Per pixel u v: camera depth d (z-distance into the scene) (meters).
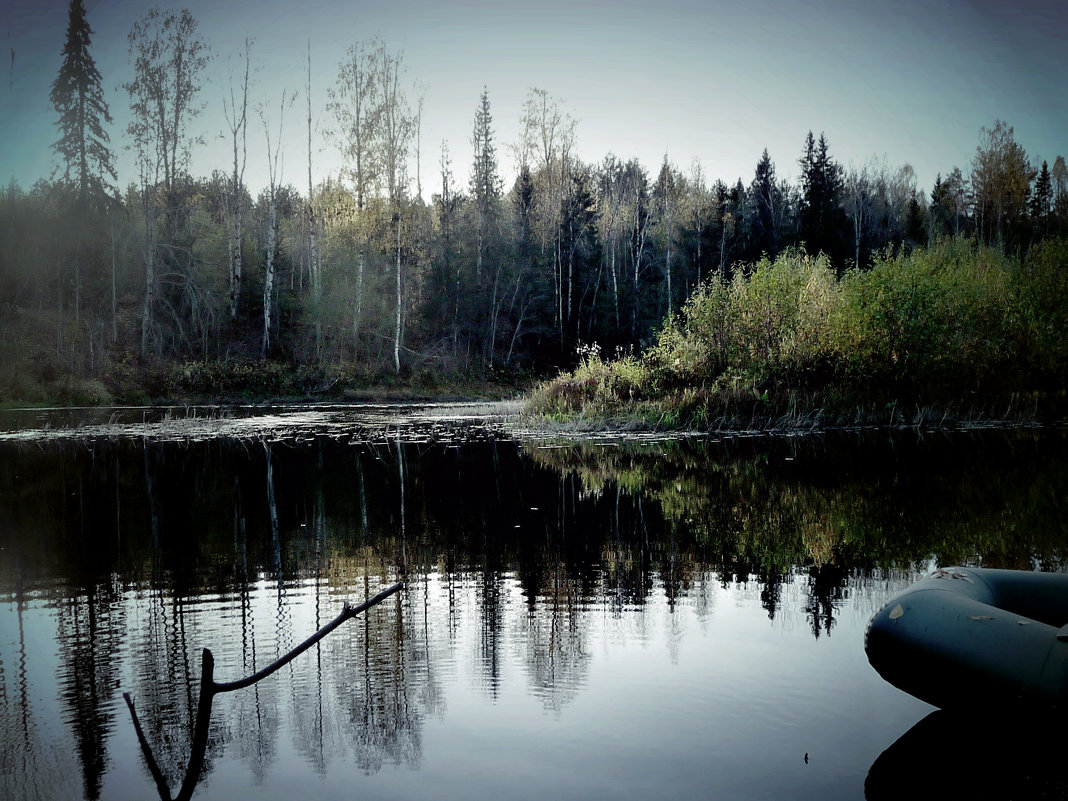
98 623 5.70
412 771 3.50
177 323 33.84
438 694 4.33
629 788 3.28
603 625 5.42
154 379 28.95
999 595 4.08
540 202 42.09
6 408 26.33
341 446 16.06
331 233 36.88
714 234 45.44
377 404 28.98
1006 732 3.43
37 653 5.11
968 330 21.12
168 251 33.81
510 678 4.53
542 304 39.28
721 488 10.74
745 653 4.82
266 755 3.70
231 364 31.02
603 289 42.28
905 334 20.30
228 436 18.06
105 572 7.08
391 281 37.25
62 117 33.59
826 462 12.88
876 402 19.28
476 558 7.37
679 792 3.24
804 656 4.75
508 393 33.09
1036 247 23.67
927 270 21.69
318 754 3.69
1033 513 8.70
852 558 7.00
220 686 2.70
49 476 12.44
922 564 6.73
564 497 10.34
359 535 8.41
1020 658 3.40
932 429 17.45
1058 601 4.02
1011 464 12.24
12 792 3.41
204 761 3.68
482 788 3.32
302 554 7.63
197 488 11.30
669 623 5.42
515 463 13.41
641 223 42.88
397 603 6.04
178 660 4.97
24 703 4.35
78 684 4.62
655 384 20.50
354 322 34.09
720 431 17.78
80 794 3.39
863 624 5.32
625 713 4.02
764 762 3.49
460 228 40.59
